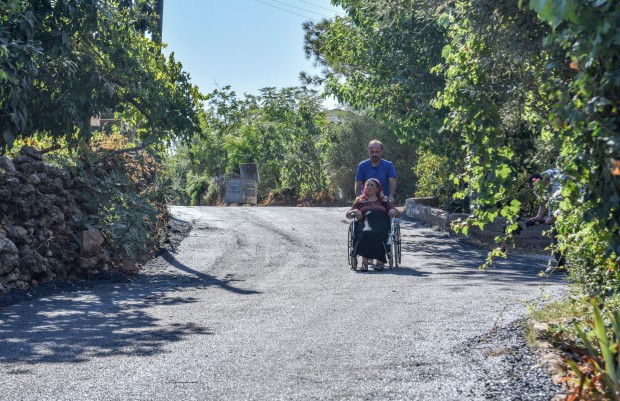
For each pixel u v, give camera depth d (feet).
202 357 19.71
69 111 44.01
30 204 37.19
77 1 43.21
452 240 61.21
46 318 27.48
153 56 52.34
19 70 39.19
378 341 21.21
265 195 145.18
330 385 16.34
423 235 64.64
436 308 27.07
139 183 52.31
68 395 16.02
